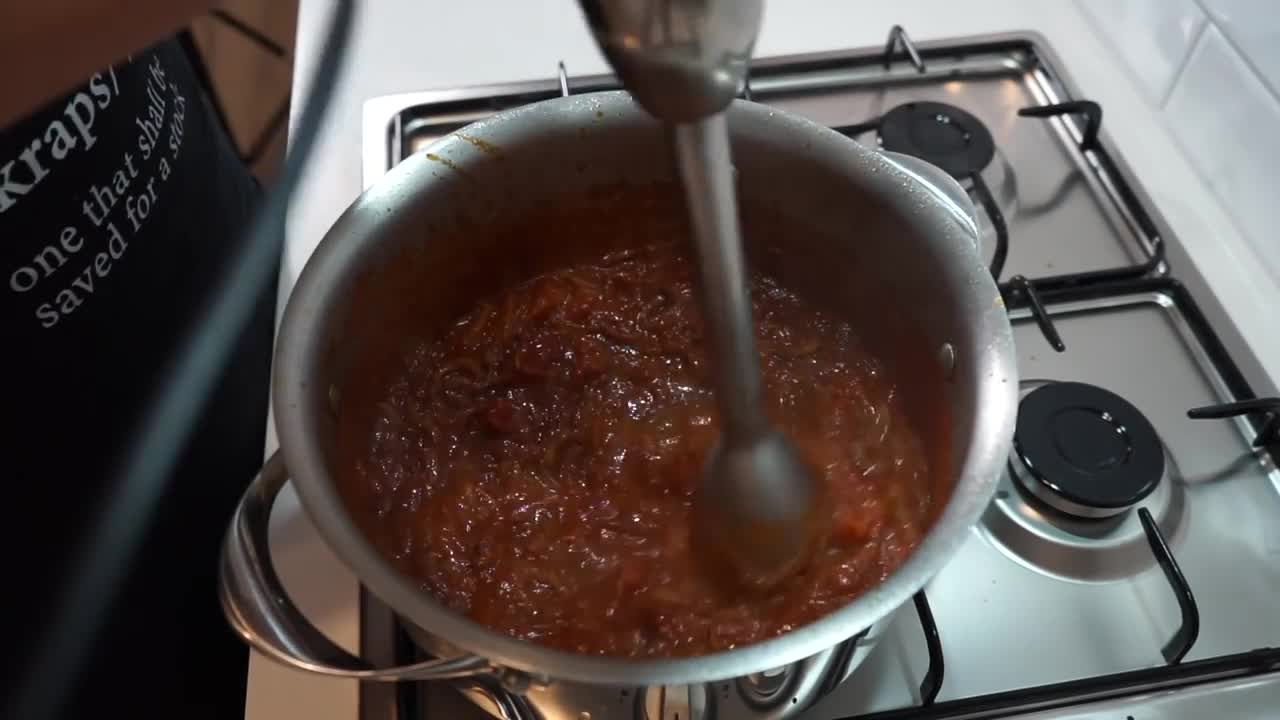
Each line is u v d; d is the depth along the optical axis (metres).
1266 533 0.42
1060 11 0.66
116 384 0.50
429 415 0.49
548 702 0.34
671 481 0.47
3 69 0.18
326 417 0.38
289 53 0.91
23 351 0.44
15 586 0.47
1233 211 0.54
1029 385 0.47
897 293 0.43
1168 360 0.48
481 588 0.44
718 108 0.22
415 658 0.40
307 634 0.33
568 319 0.52
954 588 0.41
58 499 0.48
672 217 0.51
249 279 0.58
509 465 0.48
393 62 0.63
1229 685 0.38
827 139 0.42
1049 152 0.58
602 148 0.45
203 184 0.56
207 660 0.61
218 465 0.59
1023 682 0.39
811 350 0.50
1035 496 0.43
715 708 0.35
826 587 0.41
